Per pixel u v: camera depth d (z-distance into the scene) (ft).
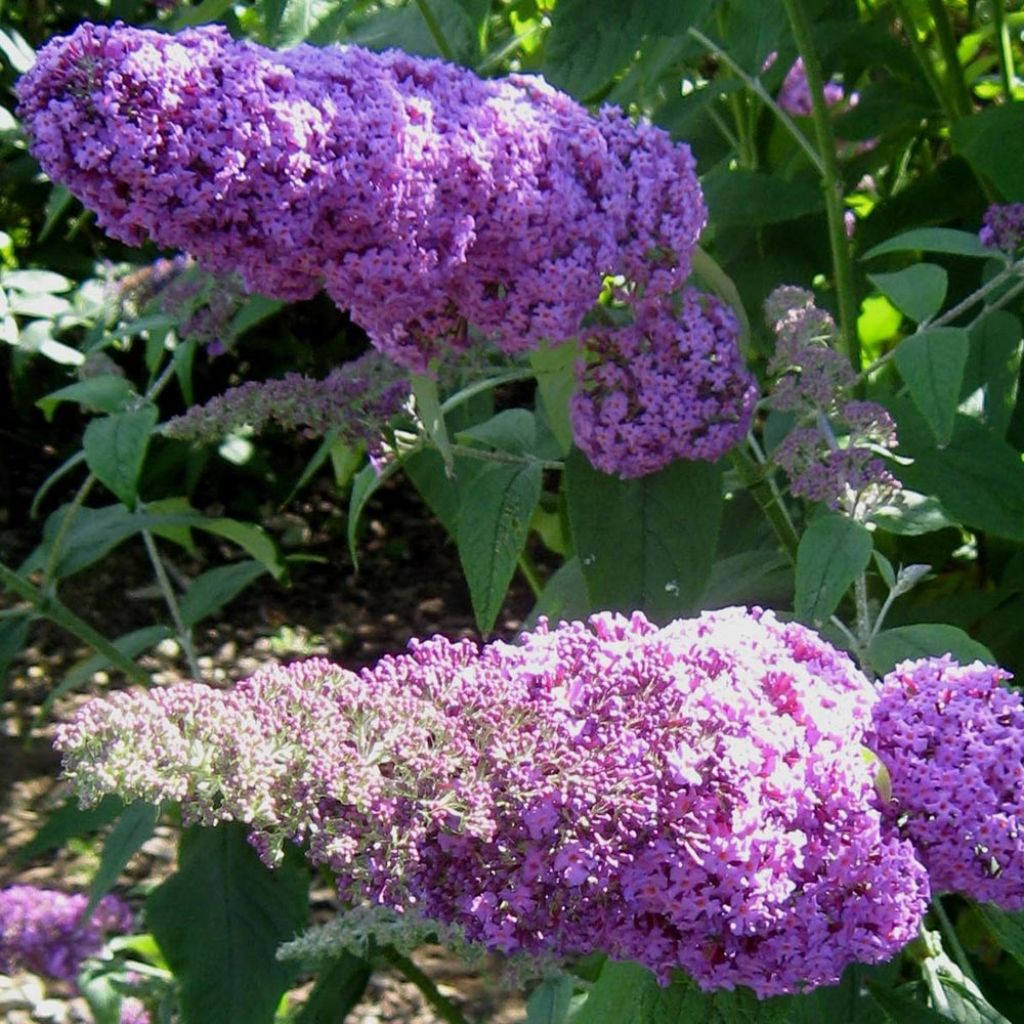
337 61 1.50
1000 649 2.39
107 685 5.43
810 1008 1.55
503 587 1.97
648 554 1.92
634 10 1.85
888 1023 1.55
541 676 1.17
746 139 2.84
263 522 6.62
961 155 2.62
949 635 1.69
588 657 1.17
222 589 2.44
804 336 1.90
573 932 1.18
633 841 1.14
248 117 1.41
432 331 1.69
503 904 1.14
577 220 1.65
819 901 1.19
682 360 1.83
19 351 4.34
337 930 1.67
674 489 1.92
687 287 1.88
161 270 2.60
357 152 1.46
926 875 1.20
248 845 2.17
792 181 2.63
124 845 2.14
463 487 2.49
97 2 5.87
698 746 1.14
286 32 2.14
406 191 1.49
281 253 1.49
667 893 1.14
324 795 1.07
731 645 1.23
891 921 1.18
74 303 3.64
